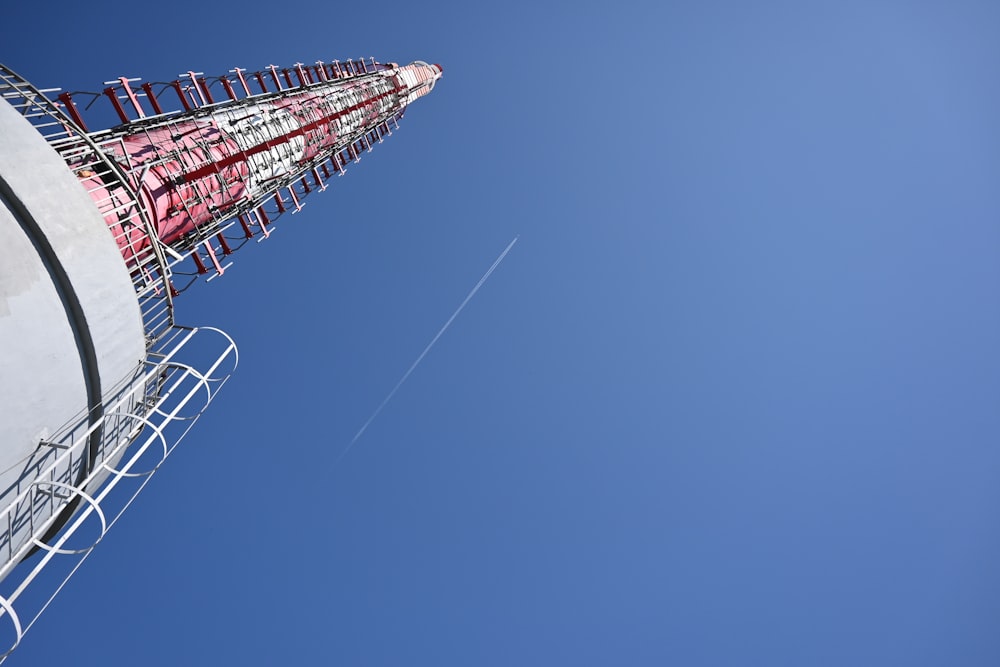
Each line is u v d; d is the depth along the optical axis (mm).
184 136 25125
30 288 11656
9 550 12055
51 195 12531
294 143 33438
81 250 12875
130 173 19141
